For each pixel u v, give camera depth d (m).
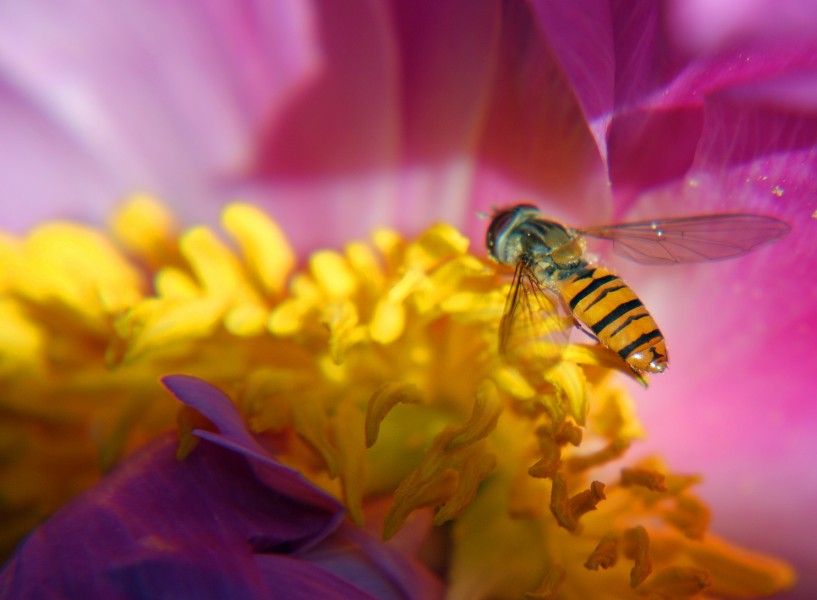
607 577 0.12
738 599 0.13
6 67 0.13
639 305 0.12
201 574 0.11
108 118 0.13
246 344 0.13
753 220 0.12
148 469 0.12
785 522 0.13
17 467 0.13
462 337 0.12
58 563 0.11
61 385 0.13
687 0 0.12
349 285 0.13
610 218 0.13
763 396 0.13
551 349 0.12
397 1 0.13
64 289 0.13
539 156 0.13
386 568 0.12
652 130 0.12
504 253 0.13
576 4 0.12
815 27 0.12
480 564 0.12
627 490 0.12
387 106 0.13
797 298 0.13
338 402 0.12
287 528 0.12
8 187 0.13
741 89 0.12
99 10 0.13
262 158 0.13
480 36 0.13
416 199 0.13
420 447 0.12
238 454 0.12
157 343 0.12
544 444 0.12
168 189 0.13
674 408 0.13
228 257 0.13
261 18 0.13
